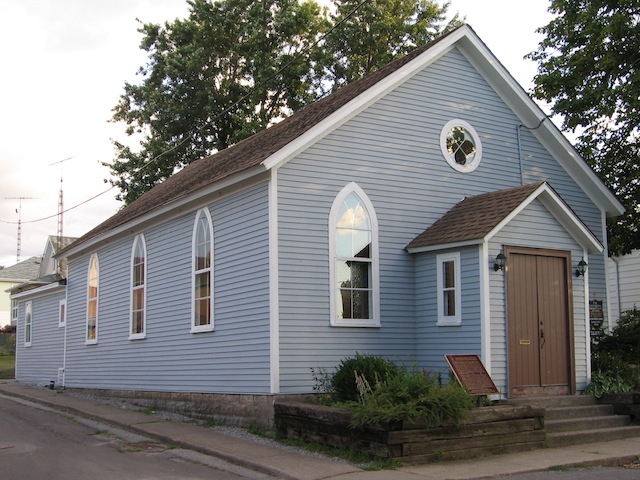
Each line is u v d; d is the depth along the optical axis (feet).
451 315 46.24
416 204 50.19
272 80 106.93
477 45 53.31
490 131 54.90
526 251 45.55
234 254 47.65
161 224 58.85
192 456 37.17
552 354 45.91
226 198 49.11
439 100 52.44
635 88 55.01
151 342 59.36
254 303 45.03
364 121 48.52
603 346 53.57
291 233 44.45
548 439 38.70
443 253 46.85
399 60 53.98
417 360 48.24
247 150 57.26
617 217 63.77
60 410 59.21
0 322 192.95
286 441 39.47
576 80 60.54
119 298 66.64
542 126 56.44
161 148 108.58
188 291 53.78
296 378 43.37
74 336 77.82
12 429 46.47
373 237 47.91
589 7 57.47
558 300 46.80
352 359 42.70
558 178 58.03
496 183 54.49
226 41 111.96
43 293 88.79
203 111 108.88
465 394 35.53
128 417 51.01
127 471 32.68
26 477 30.94
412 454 33.60
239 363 46.26
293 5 108.99
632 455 36.27
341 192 46.85
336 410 36.42
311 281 44.83
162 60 110.63
